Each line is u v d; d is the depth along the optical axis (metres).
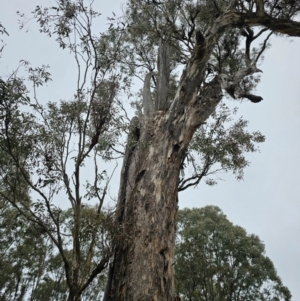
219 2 11.80
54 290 15.80
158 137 8.10
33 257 15.61
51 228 5.39
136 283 5.76
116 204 6.83
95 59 5.75
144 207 6.82
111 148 5.83
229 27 10.15
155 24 11.75
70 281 4.64
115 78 5.89
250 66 10.66
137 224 6.56
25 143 5.17
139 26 11.30
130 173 7.71
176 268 16.14
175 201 7.31
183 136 8.16
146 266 5.97
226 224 19.12
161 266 6.08
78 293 4.57
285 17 11.22
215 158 10.31
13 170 5.70
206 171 10.12
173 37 11.98
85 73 5.76
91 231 5.05
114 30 6.20
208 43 9.25
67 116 5.60
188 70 9.01
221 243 18.39
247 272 17.72
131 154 8.17
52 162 5.23
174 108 8.59
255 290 17.66
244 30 11.98
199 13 11.84
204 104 8.85
